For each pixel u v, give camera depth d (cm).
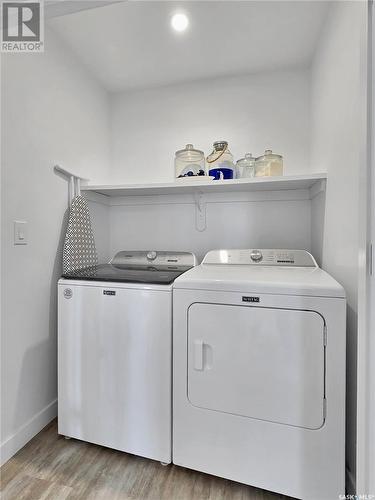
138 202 226
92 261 194
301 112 198
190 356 123
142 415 131
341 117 126
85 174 198
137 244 228
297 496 110
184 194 216
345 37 120
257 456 114
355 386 112
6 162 133
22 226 143
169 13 148
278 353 111
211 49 178
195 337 122
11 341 138
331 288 106
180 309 124
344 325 105
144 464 133
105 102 225
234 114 208
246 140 206
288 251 172
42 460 135
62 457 136
